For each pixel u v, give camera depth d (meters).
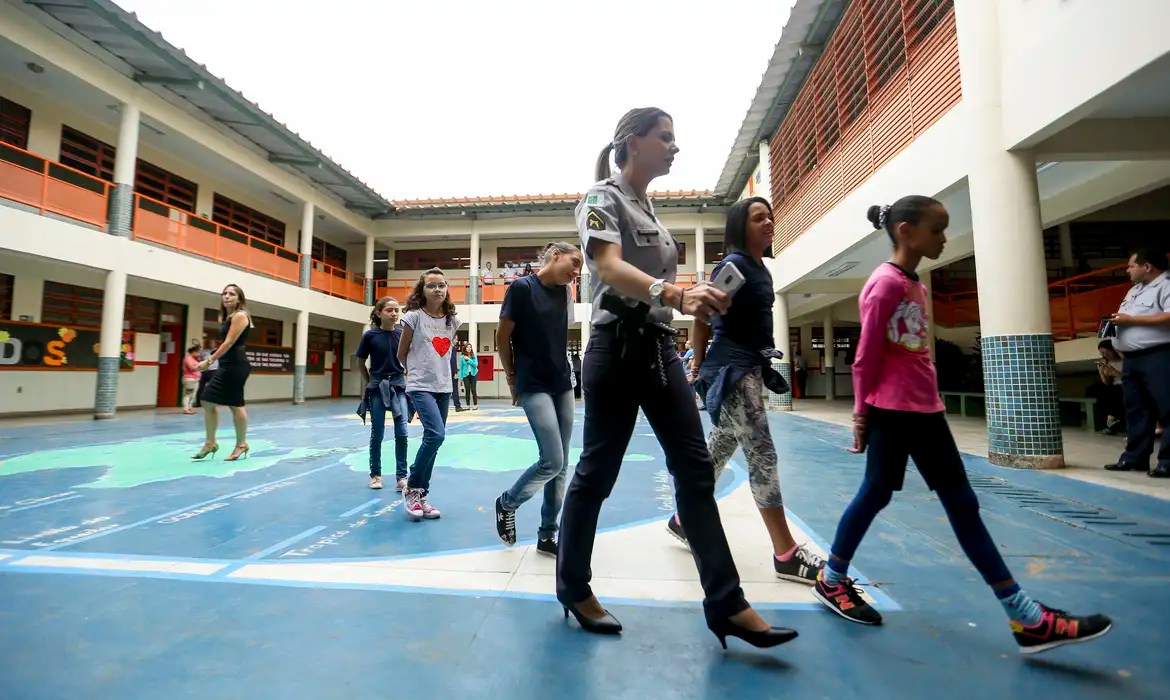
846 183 8.42
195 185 14.50
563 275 2.70
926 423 1.81
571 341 21.62
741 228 2.35
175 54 10.39
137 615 1.96
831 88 9.04
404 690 1.48
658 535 3.00
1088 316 8.22
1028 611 1.63
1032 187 4.77
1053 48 4.30
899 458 1.85
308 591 2.20
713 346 2.42
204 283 12.86
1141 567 2.38
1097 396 7.71
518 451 6.27
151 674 1.56
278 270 15.65
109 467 5.16
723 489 4.25
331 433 8.16
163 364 14.20
